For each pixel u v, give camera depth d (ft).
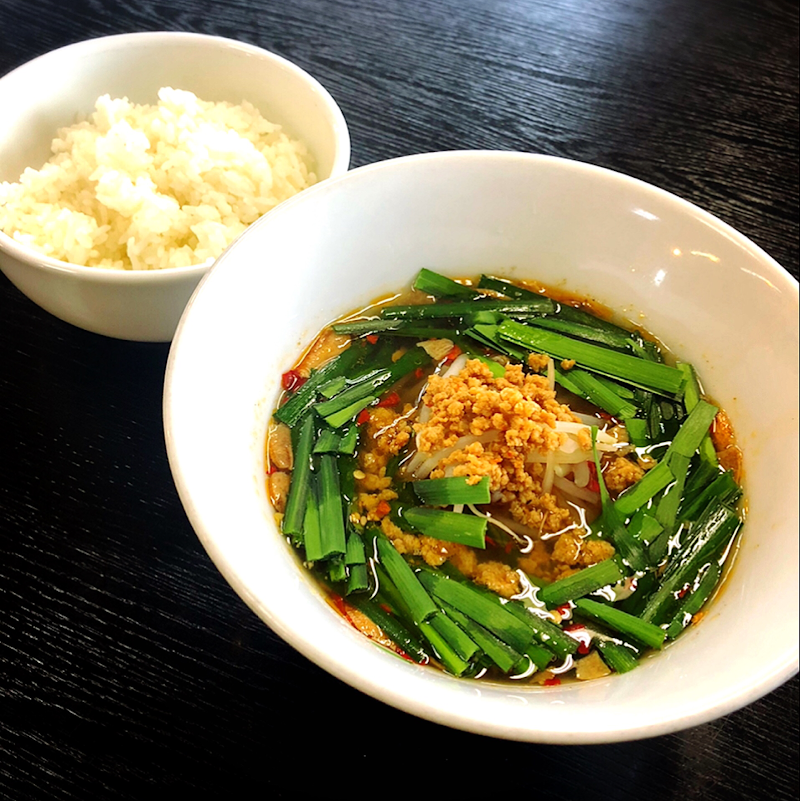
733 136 1.15
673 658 0.64
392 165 0.77
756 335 0.74
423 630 0.66
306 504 0.72
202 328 0.67
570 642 0.66
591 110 1.16
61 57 0.96
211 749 0.69
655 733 0.53
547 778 0.69
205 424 0.65
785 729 0.73
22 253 0.78
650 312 0.82
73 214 0.89
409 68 1.18
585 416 0.79
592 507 0.74
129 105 0.97
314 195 0.75
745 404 0.75
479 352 0.83
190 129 0.94
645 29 1.27
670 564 0.71
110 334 0.87
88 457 0.84
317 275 0.79
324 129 0.96
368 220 0.79
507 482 0.72
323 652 0.54
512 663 0.64
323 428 0.78
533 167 0.79
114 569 0.77
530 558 0.72
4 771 0.67
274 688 0.72
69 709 0.70
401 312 0.85
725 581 0.70
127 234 0.90
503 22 1.26
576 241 0.83
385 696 0.52
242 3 1.23
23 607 0.75
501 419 0.71
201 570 0.78
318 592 0.68
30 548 0.78
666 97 1.18
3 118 0.92
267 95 1.01
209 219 0.90
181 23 1.20
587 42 1.24
